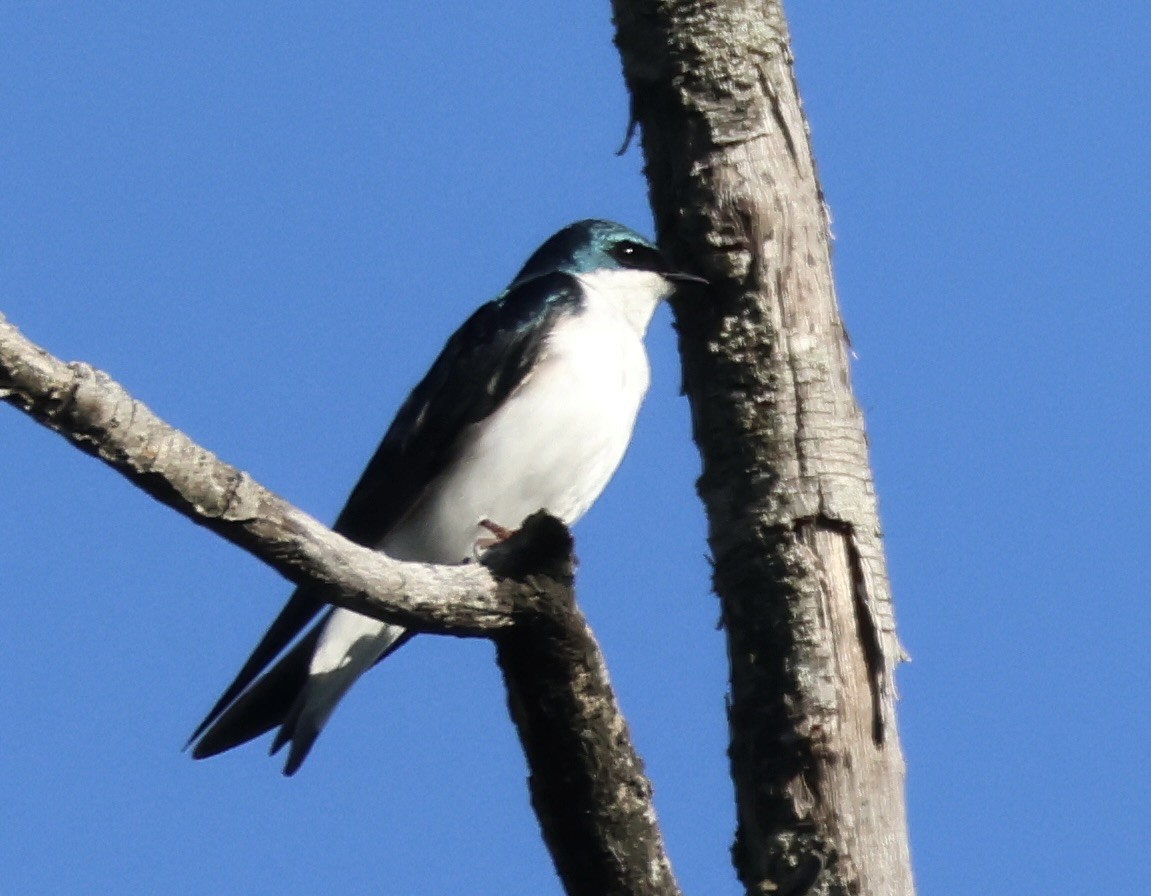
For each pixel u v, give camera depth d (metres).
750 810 9.94
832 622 9.95
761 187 10.71
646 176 11.16
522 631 8.82
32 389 7.32
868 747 9.82
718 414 10.41
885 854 9.69
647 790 9.18
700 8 11.06
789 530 10.06
